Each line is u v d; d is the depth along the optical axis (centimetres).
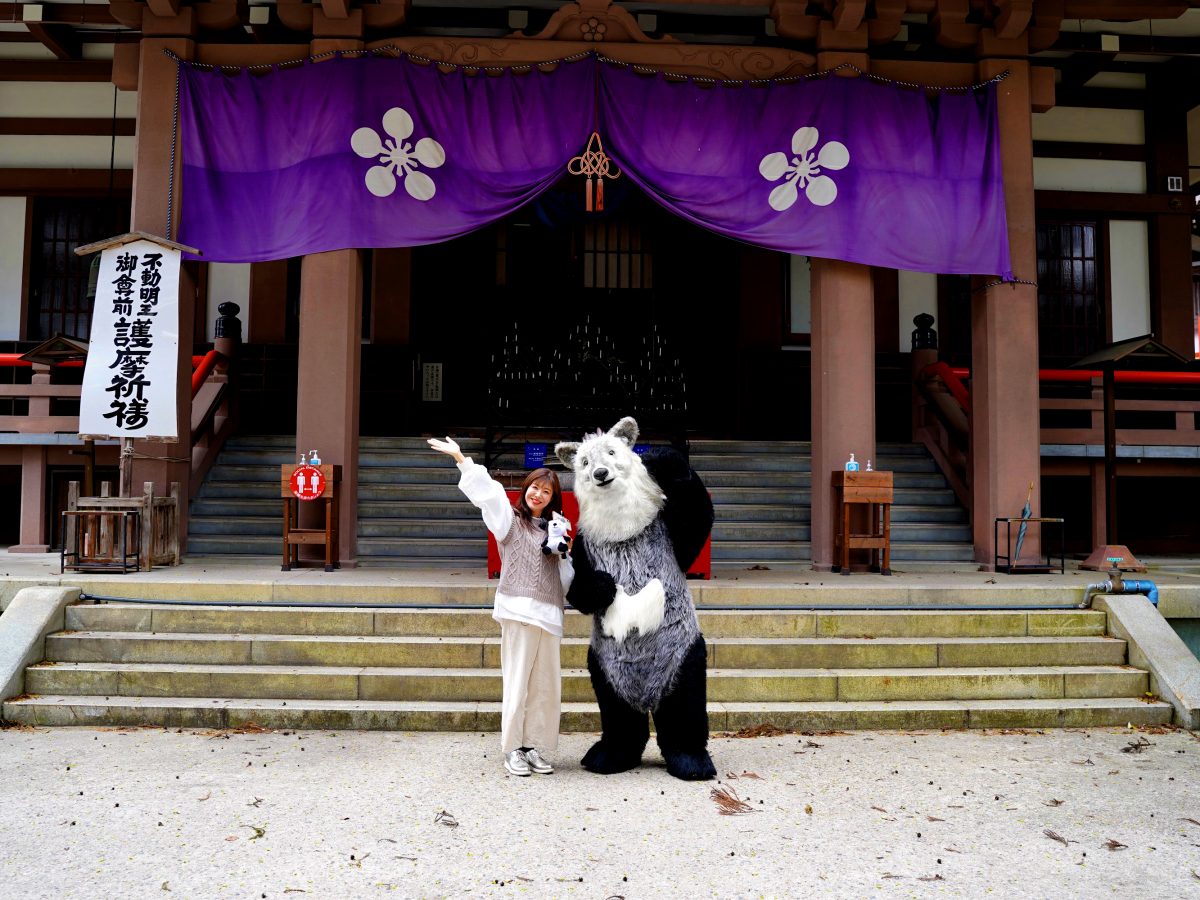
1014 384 870
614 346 1406
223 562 849
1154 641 630
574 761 494
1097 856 371
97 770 466
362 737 536
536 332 1404
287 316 1282
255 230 840
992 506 862
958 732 567
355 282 841
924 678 596
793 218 853
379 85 838
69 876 338
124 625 626
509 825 394
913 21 991
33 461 1021
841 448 851
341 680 574
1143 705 591
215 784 445
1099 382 1032
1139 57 1249
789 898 326
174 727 551
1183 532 1176
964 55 931
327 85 836
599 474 454
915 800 437
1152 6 891
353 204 830
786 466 1093
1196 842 388
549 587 473
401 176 837
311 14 849
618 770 472
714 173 854
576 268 1413
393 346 1266
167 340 773
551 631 467
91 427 764
